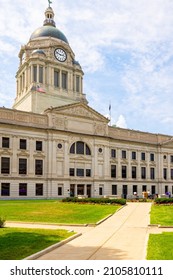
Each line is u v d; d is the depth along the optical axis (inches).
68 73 3459.6
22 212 1337.4
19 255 522.0
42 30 3555.6
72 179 2869.1
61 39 3595.0
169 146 3826.3
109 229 898.1
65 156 2839.6
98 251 583.8
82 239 720.3
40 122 2755.9
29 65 3297.2
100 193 3063.5
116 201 1867.6
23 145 2640.3
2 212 1334.9
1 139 2524.6
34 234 737.6
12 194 2527.1
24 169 2625.5
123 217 1211.9
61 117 2856.8
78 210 1461.6
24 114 2674.7
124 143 3398.1
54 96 3243.1
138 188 3447.3
